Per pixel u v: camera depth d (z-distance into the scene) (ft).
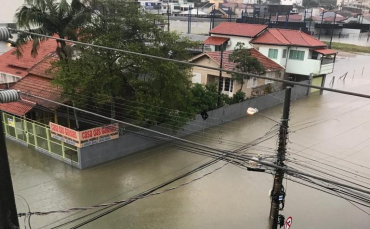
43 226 41.86
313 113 91.50
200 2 359.05
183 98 66.03
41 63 77.97
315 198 50.98
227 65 92.84
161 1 331.77
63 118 69.10
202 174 56.85
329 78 132.57
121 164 59.72
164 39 63.00
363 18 291.17
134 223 43.62
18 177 54.34
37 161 59.98
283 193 35.60
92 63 57.06
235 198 50.14
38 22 58.54
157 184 53.06
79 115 67.62
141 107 59.41
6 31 15.72
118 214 45.37
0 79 86.79
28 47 89.51
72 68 57.98
